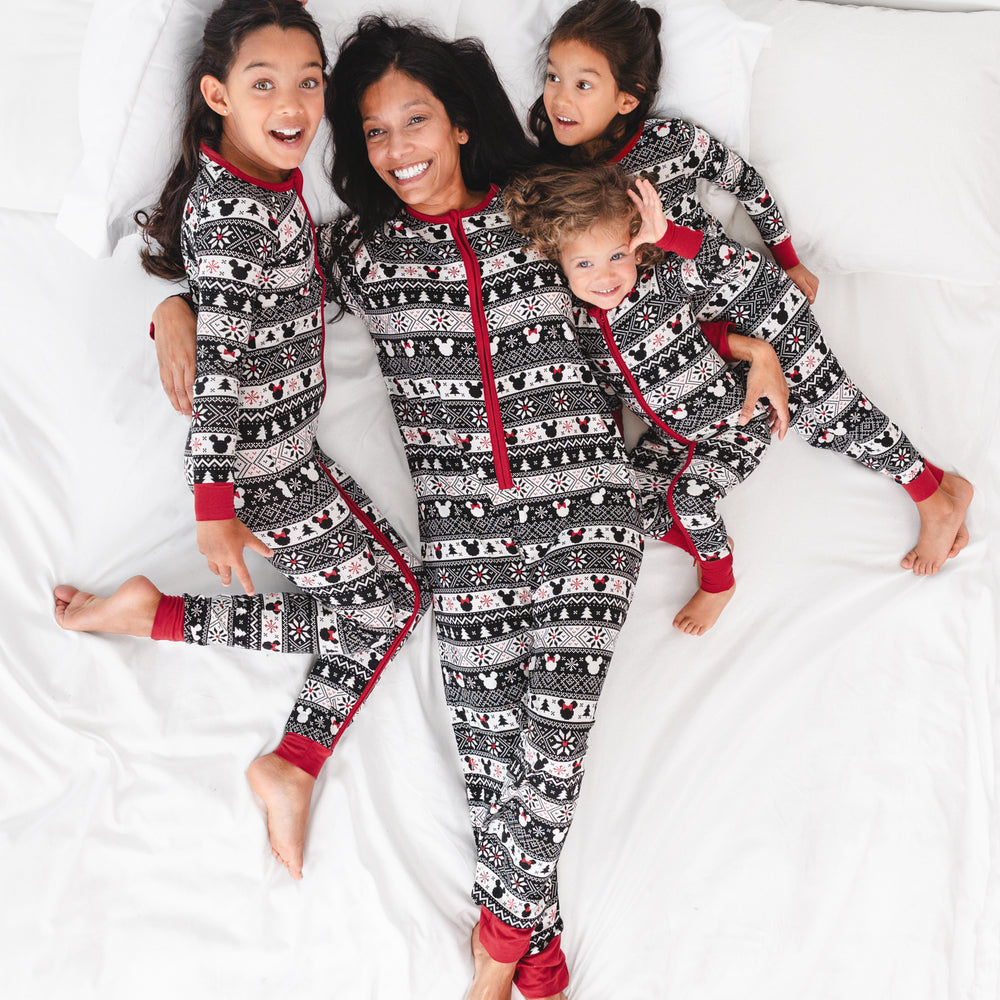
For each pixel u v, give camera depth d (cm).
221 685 155
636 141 153
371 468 166
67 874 144
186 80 134
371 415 166
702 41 152
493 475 151
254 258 127
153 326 147
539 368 146
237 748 153
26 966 141
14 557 151
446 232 144
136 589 147
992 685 172
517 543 152
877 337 178
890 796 167
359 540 151
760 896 162
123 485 156
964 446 179
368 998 149
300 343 141
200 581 160
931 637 174
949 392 180
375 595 153
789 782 166
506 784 156
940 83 160
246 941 148
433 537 156
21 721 148
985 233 166
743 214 171
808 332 161
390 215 147
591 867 160
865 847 165
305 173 153
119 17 129
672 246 148
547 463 148
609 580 146
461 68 139
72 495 155
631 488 154
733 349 161
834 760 168
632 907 159
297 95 123
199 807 150
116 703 151
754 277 156
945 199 162
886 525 176
